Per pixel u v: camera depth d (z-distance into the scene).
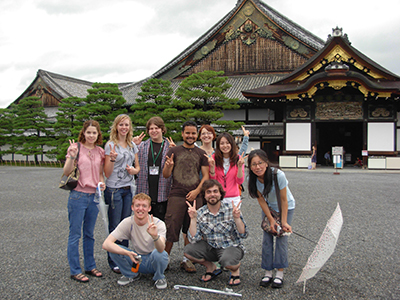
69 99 31.27
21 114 36.00
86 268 4.59
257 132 28.27
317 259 3.63
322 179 16.91
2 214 8.94
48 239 6.45
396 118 24.44
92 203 4.56
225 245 4.40
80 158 4.49
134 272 4.27
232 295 3.94
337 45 24.50
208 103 25.95
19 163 38.62
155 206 5.22
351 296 3.91
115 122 4.87
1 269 4.83
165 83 26.50
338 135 33.00
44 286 4.21
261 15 32.56
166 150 5.25
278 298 3.88
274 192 4.35
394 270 4.71
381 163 24.17
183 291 4.09
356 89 24.94
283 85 26.95
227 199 4.94
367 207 9.40
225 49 34.00
